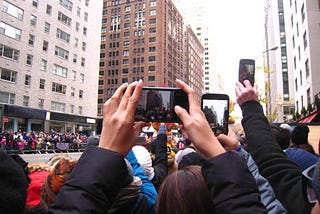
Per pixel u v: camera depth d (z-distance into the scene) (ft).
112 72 301.02
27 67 131.13
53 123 147.13
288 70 158.92
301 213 4.70
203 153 3.99
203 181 4.82
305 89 88.69
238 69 6.47
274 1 175.42
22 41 128.77
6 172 3.56
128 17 302.45
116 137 3.83
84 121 165.17
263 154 5.68
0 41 118.62
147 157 10.12
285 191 5.20
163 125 11.02
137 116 4.98
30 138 98.58
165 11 300.81
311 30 80.69
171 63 315.37
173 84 320.09
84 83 170.19
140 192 7.07
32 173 8.64
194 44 421.18
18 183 3.65
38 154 93.20
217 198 3.78
